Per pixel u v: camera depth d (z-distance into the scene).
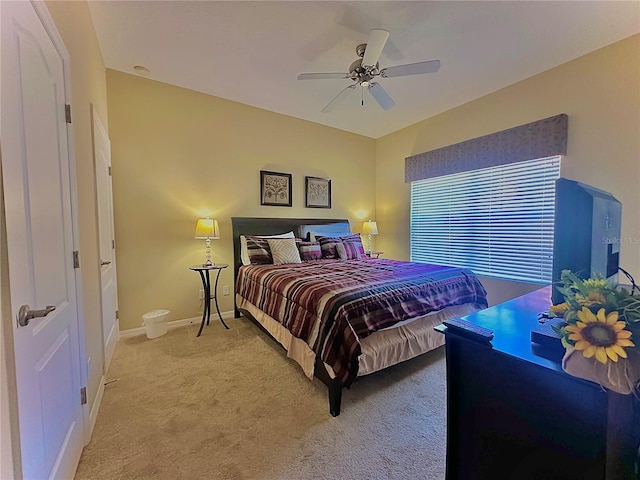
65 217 1.29
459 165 3.59
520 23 2.16
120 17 2.10
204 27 2.22
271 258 3.34
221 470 1.29
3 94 0.81
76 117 1.57
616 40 2.37
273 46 2.46
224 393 1.89
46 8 1.12
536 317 1.09
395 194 4.66
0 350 0.76
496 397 0.84
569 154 2.69
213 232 3.08
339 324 1.71
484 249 3.48
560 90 2.73
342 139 4.59
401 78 2.95
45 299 1.05
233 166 3.59
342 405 1.76
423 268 2.84
